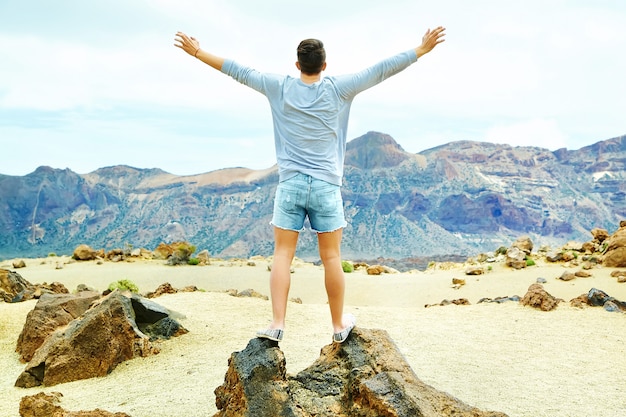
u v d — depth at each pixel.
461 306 19.59
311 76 7.05
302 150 6.86
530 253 39.75
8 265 42.19
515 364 12.62
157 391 10.85
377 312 18.50
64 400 10.59
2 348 15.29
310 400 7.26
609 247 33.84
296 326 16.16
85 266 42.47
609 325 16.19
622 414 9.63
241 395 7.20
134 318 14.23
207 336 14.99
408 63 6.98
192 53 7.38
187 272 40.03
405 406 6.79
